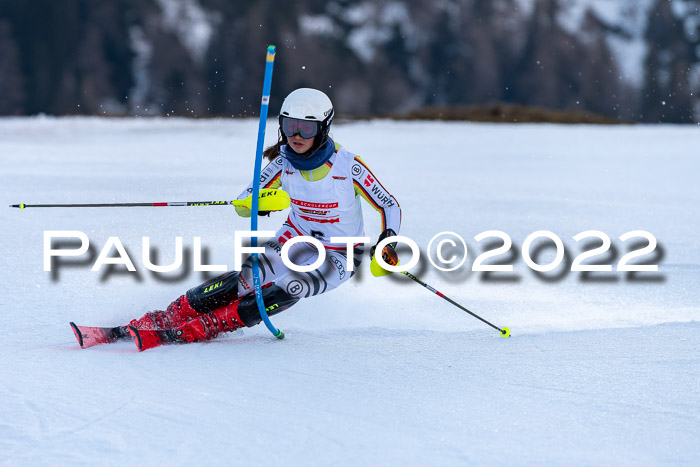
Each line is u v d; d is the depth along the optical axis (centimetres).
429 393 895
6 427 778
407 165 4044
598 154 4866
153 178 2914
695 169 4000
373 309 1384
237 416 816
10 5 19438
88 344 1071
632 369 989
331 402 861
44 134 4953
